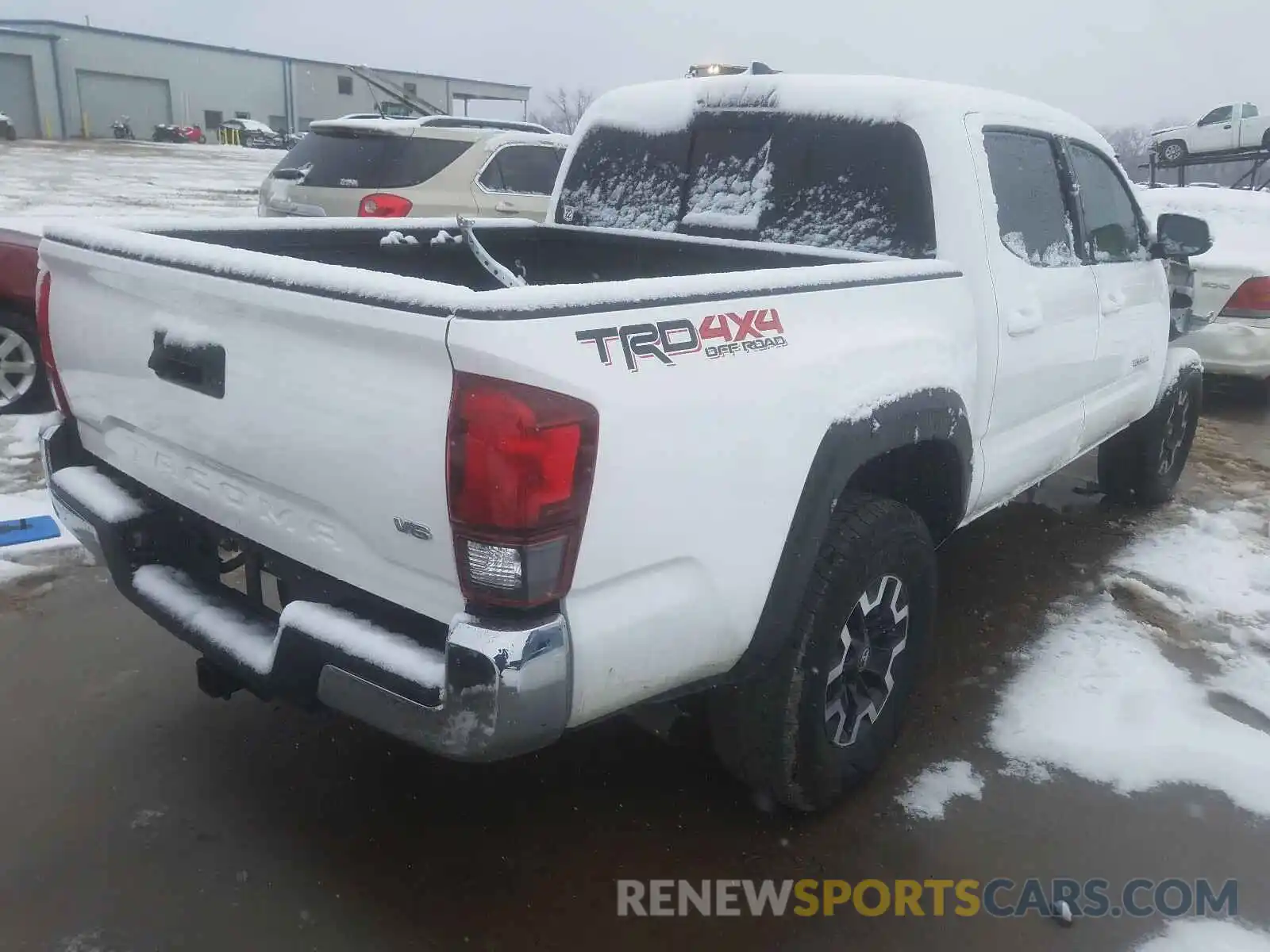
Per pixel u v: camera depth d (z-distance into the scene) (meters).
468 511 1.91
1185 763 3.27
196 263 2.36
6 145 36.44
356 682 2.13
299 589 2.40
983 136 3.40
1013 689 3.70
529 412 1.86
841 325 2.65
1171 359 5.35
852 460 2.59
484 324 1.84
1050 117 3.87
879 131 3.35
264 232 3.49
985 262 3.26
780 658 2.63
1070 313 3.81
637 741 3.33
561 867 2.74
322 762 3.14
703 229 3.84
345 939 2.45
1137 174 28.73
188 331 2.42
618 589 2.12
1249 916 2.65
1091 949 2.53
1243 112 21.91
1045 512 5.68
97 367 2.80
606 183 4.18
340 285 2.04
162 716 3.33
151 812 2.87
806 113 3.53
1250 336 7.82
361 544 2.18
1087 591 4.60
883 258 3.32
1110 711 3.56
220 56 55.66
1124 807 3.07
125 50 52.16
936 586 3.13
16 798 2.89
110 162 29.53
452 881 2.67
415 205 7.43
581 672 2.05
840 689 2.85
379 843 2.79
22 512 4.80
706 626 2.32
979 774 3.21
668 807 3.01
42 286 3.00
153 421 2.63
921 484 3.22
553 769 3.17
